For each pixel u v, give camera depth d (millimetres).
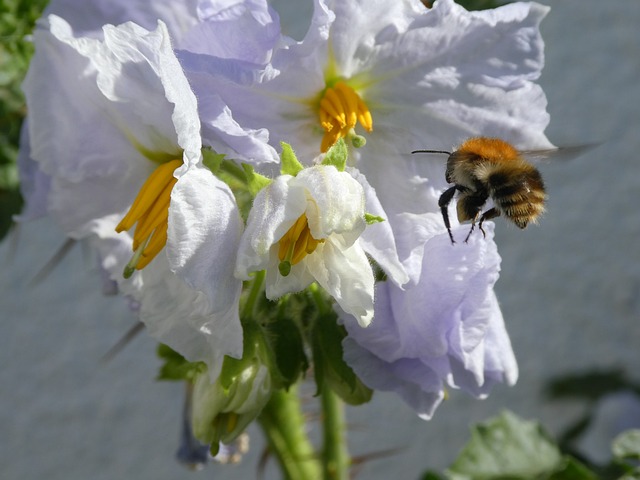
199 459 197
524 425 217
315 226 145
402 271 153
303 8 316
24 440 329
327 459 191
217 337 152
